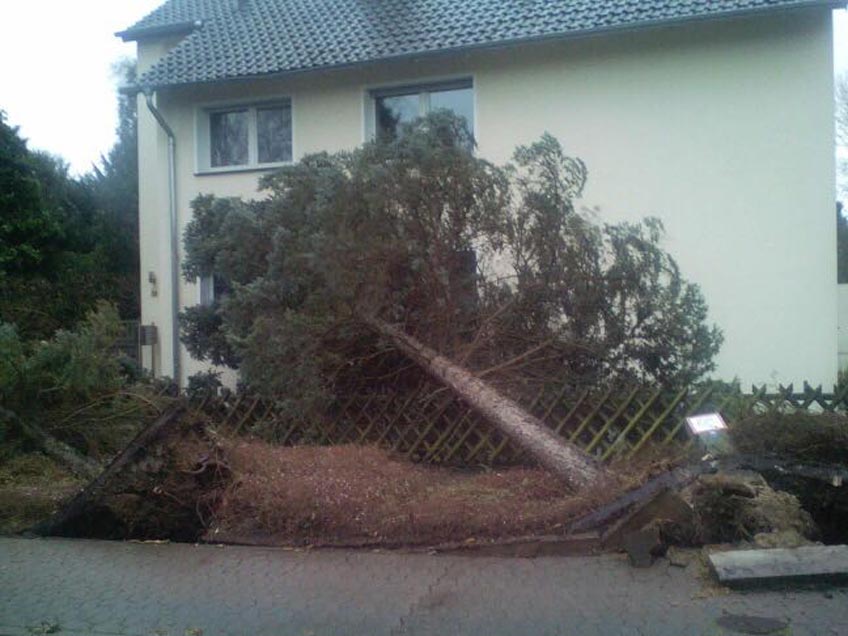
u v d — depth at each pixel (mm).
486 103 12203
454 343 8086
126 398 8461
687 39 11375
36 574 5891
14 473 8484
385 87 12852
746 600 4906
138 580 5707
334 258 7445
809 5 10570
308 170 8227
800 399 7586
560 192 7945
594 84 11742
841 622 4566
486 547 5930
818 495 6047
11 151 17688
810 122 10953
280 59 12906
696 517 5656
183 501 6754
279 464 6918
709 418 6305
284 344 7715
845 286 18375
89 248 23547
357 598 5234
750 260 11172
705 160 11336
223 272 8914
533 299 7832
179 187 13766
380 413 8453
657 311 7664
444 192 7711
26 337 15047
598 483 6176
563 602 5020
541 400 7891
